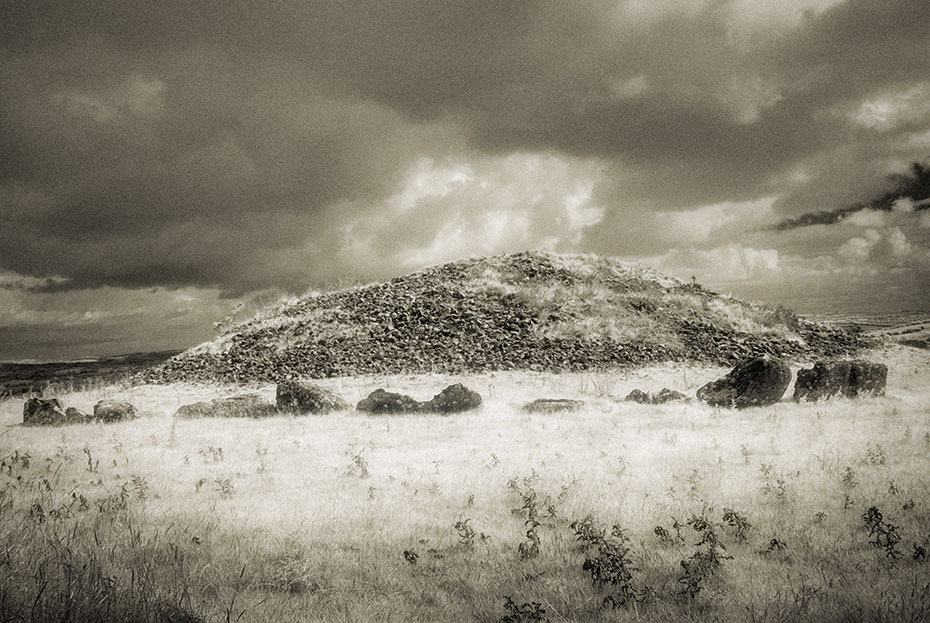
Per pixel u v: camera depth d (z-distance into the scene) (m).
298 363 28.84
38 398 18.45
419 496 8.46
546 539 6.56
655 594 4.93
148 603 4.32
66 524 6.79
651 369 27.09
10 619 3.95
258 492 8.79
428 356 28.58
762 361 19.73
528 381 25.36
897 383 25.59
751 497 8.04
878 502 7.57
